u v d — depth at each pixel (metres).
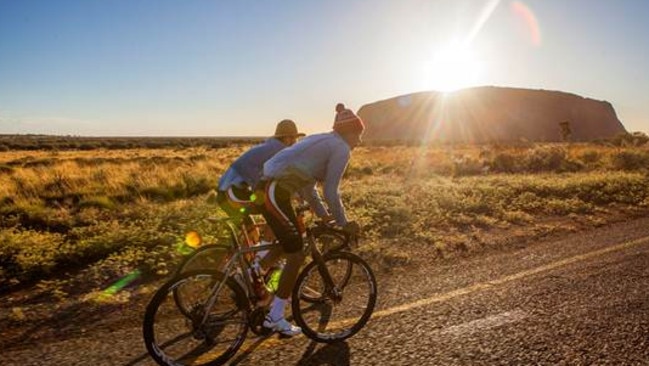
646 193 12.39
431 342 4.10
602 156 24.38
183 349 3.92
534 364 3.69
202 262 4.54
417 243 7.61
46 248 6.75
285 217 3.89
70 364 3.78
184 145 68.56
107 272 6.01
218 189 4.77
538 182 13.73
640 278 5.64
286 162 3.85
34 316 4.73
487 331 4.28
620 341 4.04
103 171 17.28
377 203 10.56
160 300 3.65
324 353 3.96
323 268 4.23
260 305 4.02
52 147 60.94
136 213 9.87
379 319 4.60
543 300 5.00
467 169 20.95
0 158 38.72
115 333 4.36
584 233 8.30
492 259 6.74
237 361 3.83
